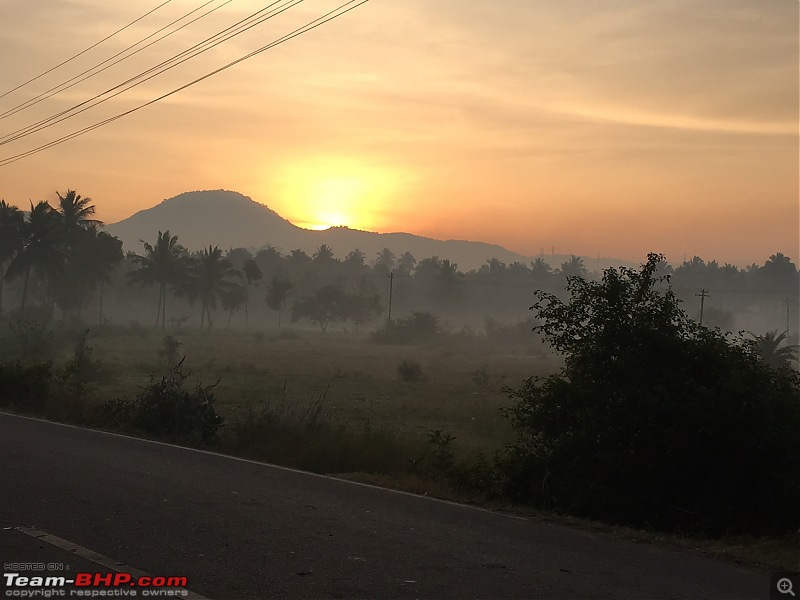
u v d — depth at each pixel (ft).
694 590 19.20
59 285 263.08
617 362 32.04
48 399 59.21
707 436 28.19
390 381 117.70
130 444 41.09
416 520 25.63
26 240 234.17
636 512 28.45
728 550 23.40
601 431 30.32
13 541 21.31
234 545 21.52
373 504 27.99
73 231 254.88
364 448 40.70
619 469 29.09
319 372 128.47
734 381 28.68
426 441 49.49
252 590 17.85
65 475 30.96
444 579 19.15
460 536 23.67
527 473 31.73
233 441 44.88
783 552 23.26
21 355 131.13
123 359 143.64
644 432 29.50
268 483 31.24
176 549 20.94
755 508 27.84
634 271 33.81
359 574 19.29
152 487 29.25
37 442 40.24
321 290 343.46
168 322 331.57
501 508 29.30
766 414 27.66
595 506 29.07
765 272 474.90
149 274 287.07
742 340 32.32
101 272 270.05
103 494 27.61
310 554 20.89
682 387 29.81
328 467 38.47
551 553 22.18
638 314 32.81
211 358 155.43
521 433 33.91
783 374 30.83
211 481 31.07
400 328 285.64
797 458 27.50
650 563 21.62
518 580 19.33
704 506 28.02
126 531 22.65
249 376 116.06
